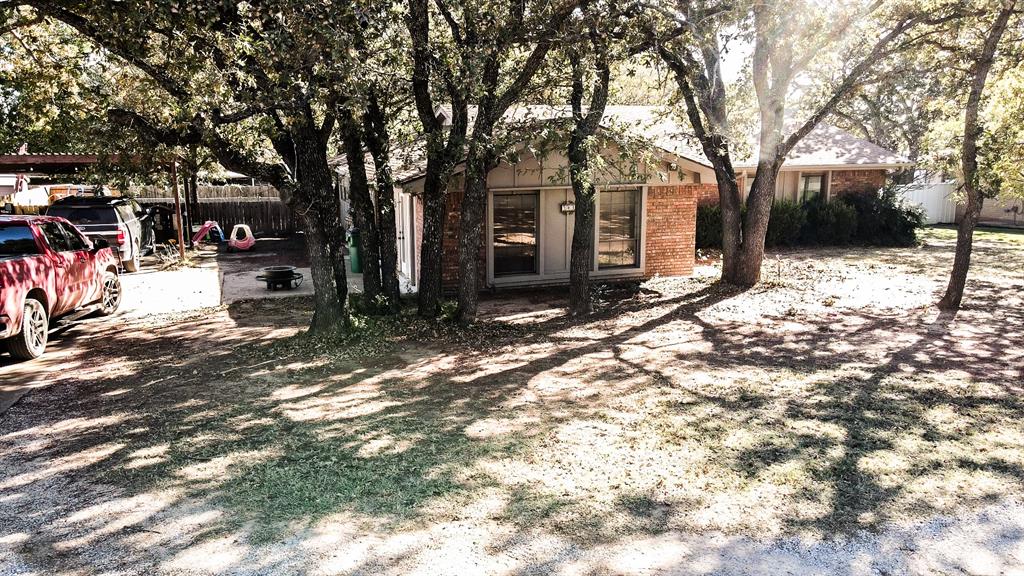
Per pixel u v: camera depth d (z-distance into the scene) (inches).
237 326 419.5
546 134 358.3
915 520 177.6
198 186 1157.1
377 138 396.5
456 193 496.1
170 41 277.4
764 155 508.1
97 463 212.8
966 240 446.3
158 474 204.4
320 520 176.4
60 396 282.7
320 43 276.2
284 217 1064.8
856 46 470.6
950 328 401.1
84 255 410.3
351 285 555.2
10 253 358.6
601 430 239.0
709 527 173.2
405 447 224.4
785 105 512.1
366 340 367.9
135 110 324.5
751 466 209.0
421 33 346.6
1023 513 181.2
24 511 181.9
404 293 518.6
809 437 232.4
